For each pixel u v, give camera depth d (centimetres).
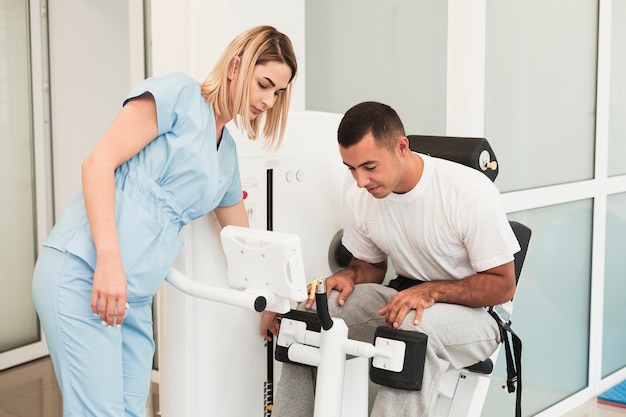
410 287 212
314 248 244
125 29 375
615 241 360
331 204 248
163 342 221
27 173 383
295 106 288
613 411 335
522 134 296
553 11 304
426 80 270
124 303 175
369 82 279
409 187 209
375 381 193
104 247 173
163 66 224
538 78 300
